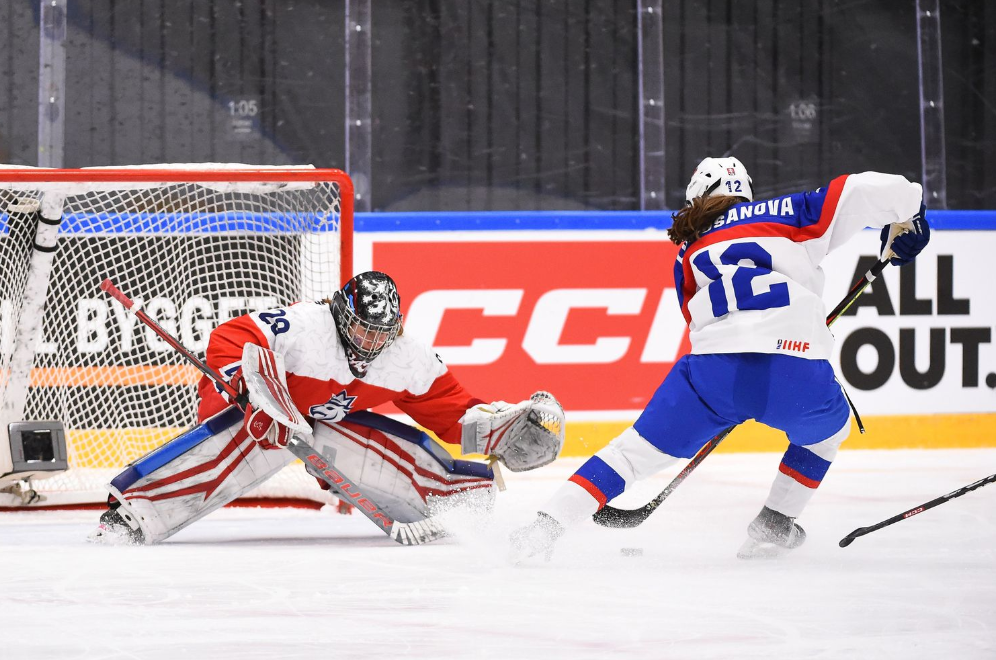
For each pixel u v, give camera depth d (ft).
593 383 54.85
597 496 25.45
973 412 57.82
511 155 78.18
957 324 57.57
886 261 28.81
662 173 78.48
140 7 74.54
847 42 79.87
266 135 76.33
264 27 75.56
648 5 77.00
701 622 19.33
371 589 22.40
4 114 73.51
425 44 76.95
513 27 77.25
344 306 28.86
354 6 75.36
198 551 27.96
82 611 20.22
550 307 54.39
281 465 30.73
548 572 24.61
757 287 25.43
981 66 81.35
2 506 37.99
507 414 30.40
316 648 17.42
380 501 30.94
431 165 77.87
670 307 55.47
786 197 26.48
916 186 25.89
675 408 25.63
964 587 22.86
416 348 30.68
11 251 39.37
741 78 79.36
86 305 45.32
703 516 35.53
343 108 76.48
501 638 18.10
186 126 75.87
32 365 39.19
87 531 32.58
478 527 31.30
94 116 74.79
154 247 45.55
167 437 46.26
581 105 78.02
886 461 52.39
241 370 27.71
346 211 38.75
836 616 19.86
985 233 57.67
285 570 24.85
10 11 72.64
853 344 56.44
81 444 45.03
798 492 27.09
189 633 18.44
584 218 54.65
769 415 25.46
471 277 53.83
